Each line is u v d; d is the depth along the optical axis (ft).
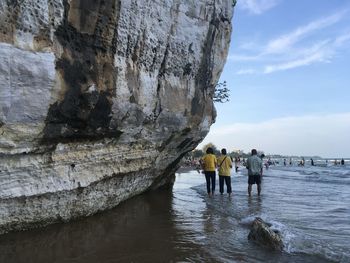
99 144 24.67
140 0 24.77
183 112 33.71
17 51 17.35
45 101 18.93
